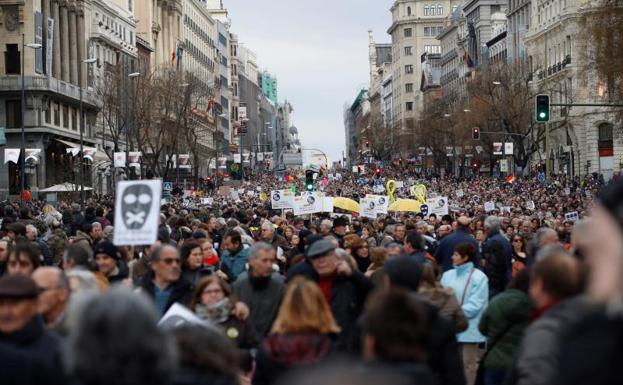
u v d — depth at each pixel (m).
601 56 71.12
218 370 8.43
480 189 98.56
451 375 10.99
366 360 7.25
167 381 6.74
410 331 7.16
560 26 143.38
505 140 130.88
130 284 14.44
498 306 13.76
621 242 4.76
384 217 40.62
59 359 9.22
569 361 4.90
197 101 133.50
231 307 12.90
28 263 14.93
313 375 4.44
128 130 106.12
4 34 109.94
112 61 139.50
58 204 74.81
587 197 80.62
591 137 130.75
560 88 141.50
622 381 4.79
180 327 8.71
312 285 10.79
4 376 8.99
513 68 133.12
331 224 30.52
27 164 92.06
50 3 116.25
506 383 10.43
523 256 24.53
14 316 9.20
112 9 139.00
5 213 47.62
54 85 112.25
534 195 86.44
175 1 191.62
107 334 6.58
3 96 109.12
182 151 139.50
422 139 191.00
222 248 24.89
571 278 10.77
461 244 17.52
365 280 14.18
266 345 10.71
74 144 112.88
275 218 37.38
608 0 69.25
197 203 76.56
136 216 13.76
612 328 4.84
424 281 14.68
